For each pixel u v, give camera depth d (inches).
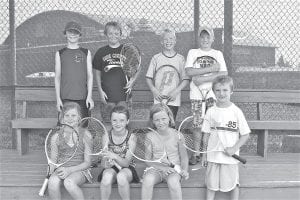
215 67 193.5
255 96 227.3
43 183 164.4
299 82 239.6
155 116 163.5
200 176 177.6
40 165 194.7
